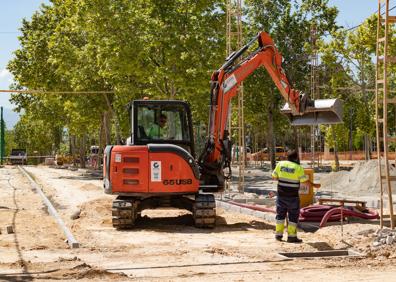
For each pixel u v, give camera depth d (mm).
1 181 37938
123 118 41969
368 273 9391
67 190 29797
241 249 11852
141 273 9516
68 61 41188
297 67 46219
